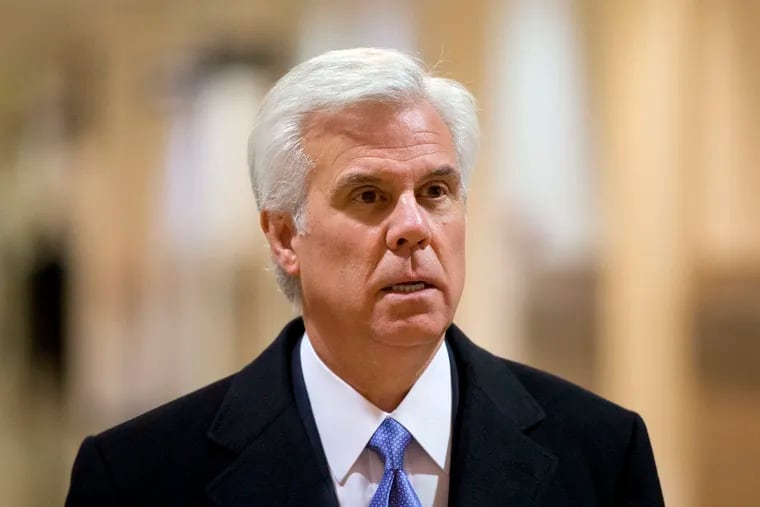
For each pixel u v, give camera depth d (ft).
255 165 18.08
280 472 17.04
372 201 16.38
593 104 49.67
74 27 55.16
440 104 16.93
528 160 50.34
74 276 54.24
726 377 47.85
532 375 19.20
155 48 54.19
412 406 17.30
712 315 48.14
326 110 16.60
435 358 17.88
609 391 49.37
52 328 54.03
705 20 48.16
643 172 48.98
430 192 16.69
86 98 55.01
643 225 48.96
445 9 50.88
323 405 17.51
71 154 54.90
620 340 49.26
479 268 50.47
